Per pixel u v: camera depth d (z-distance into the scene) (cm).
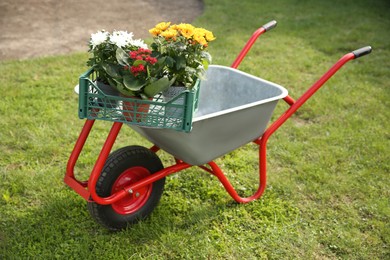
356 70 548
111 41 242
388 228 300
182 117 235
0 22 695
